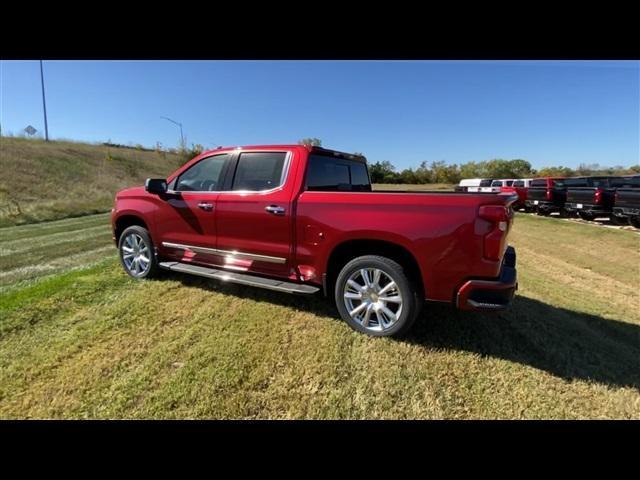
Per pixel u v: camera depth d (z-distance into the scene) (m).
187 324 3.33
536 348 2.99
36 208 13.10
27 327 3.22
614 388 2.47
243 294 4.11
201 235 3.96
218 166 3.88
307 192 3.30
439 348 2.95
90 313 3.55
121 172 27.19
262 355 2.80
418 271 2.94
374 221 2.93
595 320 3.73
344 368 2.65
